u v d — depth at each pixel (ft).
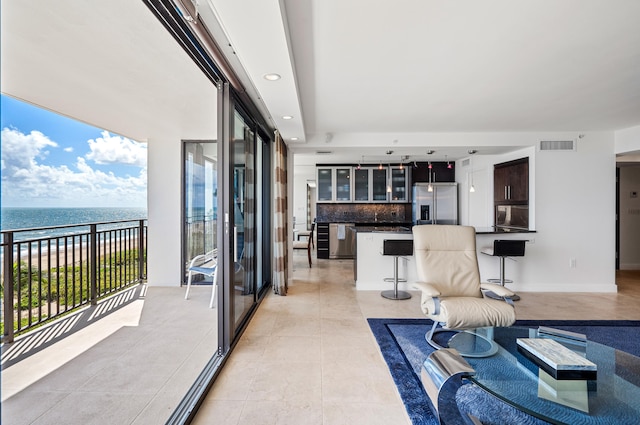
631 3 5.68
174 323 10.46
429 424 5.86
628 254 20.83
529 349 6.09
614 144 15.21
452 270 10.36
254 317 11.42
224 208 8.25
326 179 24.94
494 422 6.05
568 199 15.30
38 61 7.32
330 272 19.47
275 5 4.85
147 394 6.59
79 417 5.87
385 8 5.77
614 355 6.29
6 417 5.86
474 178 21.22
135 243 15.39
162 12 4.70
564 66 8.21
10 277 8.65
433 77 8.87
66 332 9.61
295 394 6.77
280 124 11.94
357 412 6.21
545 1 5.62
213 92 9.22
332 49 7.27
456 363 5.60
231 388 6.97
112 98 9.64
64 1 5.23
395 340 9.46
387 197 24.68
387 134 15.48
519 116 12.66
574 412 4.67
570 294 14.78
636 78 8.97
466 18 6.11
